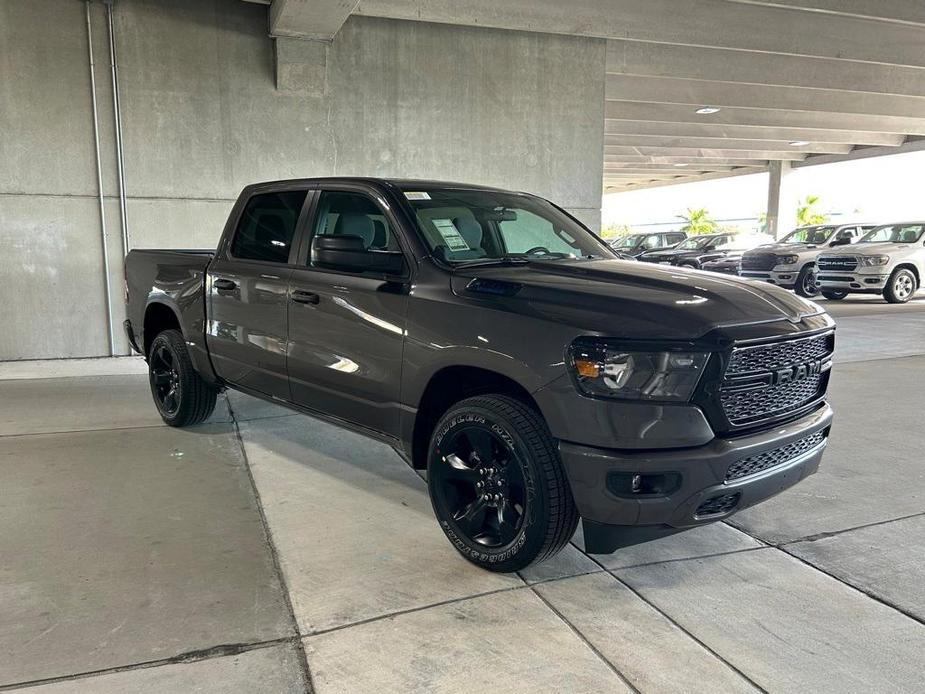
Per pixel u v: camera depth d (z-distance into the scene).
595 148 10.32
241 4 8.52
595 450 2.74
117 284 8.55
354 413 3.87
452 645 2.62
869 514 3.89
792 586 3.10
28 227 8.16
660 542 3.56
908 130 22.25
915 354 8.84
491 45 9.59
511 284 3.18
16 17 7.82
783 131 22.80
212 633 2.68
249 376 4.59
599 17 9.85
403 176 9.41
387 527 3.70
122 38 8.16
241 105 8.66
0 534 3.54
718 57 12.70
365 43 9.02
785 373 2.99
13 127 7.96
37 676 2.40
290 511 3.90
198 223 8.70
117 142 8.30
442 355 3.25
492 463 3.14
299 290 4.07
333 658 2.53
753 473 2.92
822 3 9.65
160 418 5.80
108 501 4.00
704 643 2.66
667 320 2.76
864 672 2.48
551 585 3.10
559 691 2.37
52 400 6.41
